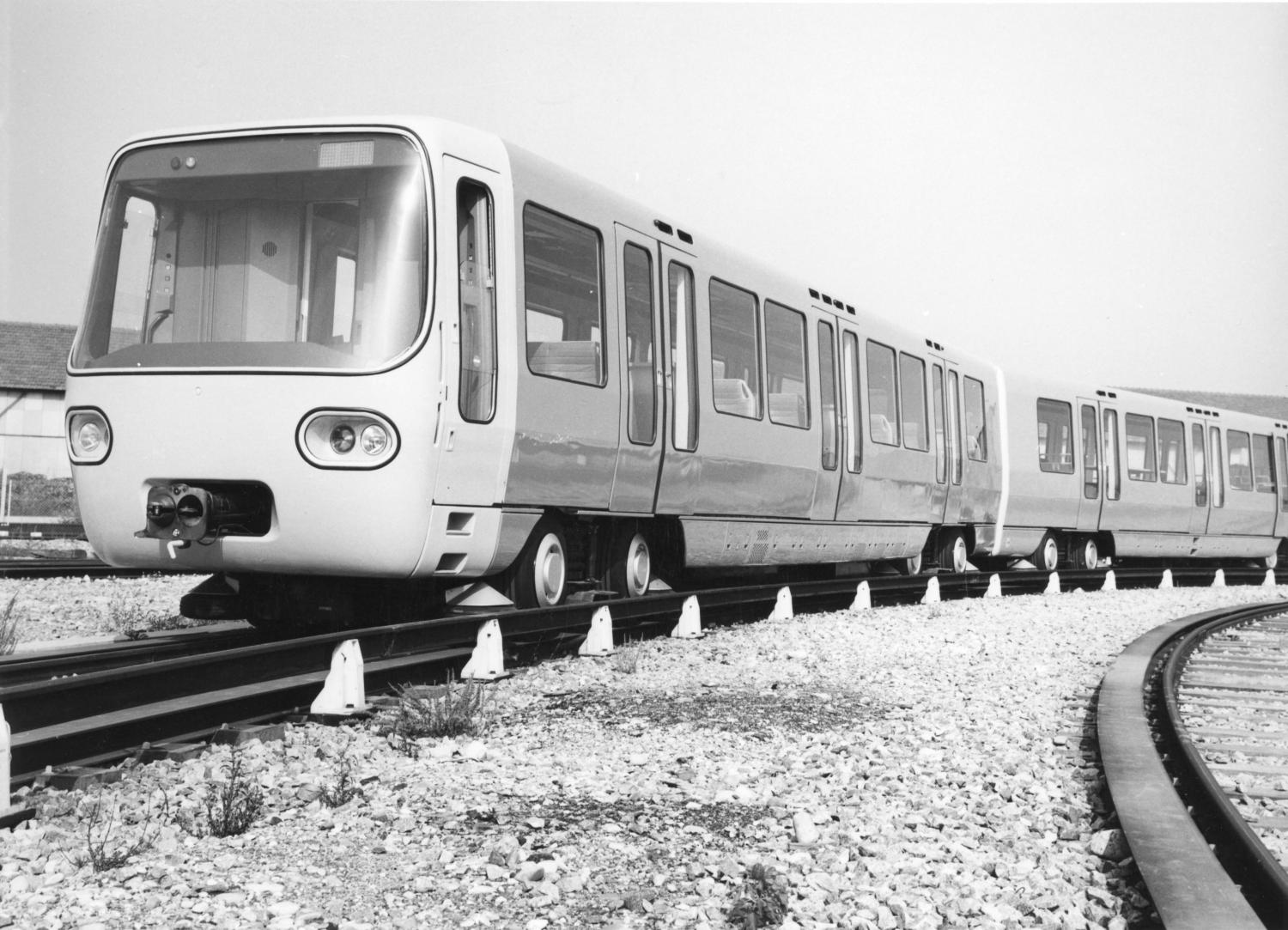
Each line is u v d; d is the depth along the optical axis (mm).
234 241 8680
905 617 14797
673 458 11453
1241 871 5004
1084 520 24141
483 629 8875
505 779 6016
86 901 4129
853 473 15539
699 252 12125
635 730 7355
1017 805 5883
